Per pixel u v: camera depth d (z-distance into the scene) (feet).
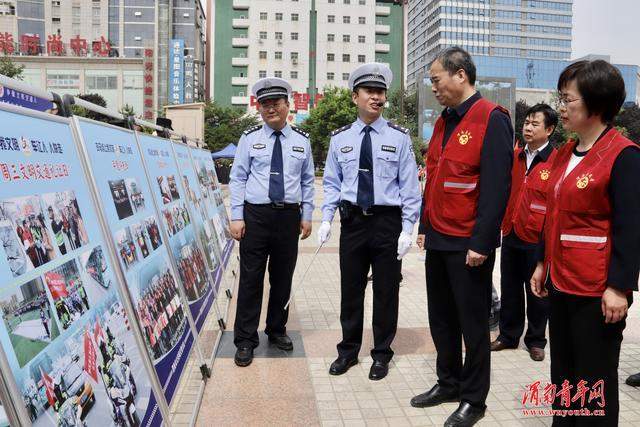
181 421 8.35
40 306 4.67
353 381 10.02
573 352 6.84
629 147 6.00
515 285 11.74
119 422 5.64
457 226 8.34
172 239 10.37
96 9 198.08
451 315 9.00
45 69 160.66
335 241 28.14
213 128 134.41
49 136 5.66
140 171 9.07
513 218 11.64
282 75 217.36
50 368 4.60
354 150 10.20
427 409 8.91
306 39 217.77
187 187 13.51
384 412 8.79
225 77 216.33
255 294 11.07
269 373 10.34
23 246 4.63
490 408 8.94
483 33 343.05
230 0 214.90
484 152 7.93
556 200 6.80
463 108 8.28
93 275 5.91
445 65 8.25
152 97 163.12
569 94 6.42
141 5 199.52
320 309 14.94
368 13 220.23
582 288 6.45
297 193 11.46
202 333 12.87
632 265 5.97
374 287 10.36
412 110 114.42
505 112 8.06
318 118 129.49
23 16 192.03
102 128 7.63
